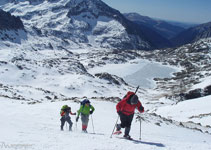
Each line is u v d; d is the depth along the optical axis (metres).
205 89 108.81
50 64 131.75
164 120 26.16
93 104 28.41
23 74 102.62
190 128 24.36
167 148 7.79
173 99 103.94
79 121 18.94
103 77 130.62
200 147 8.60
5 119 14.45
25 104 27.75
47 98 58.28
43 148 6.24
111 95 102.75
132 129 17.41
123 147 7.28
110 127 16.69
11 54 158.75
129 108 8.70
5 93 49.19
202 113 44.06
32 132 9.03
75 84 103.12
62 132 10.03
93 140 8.15
